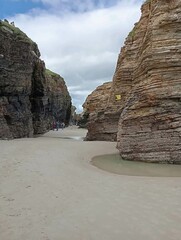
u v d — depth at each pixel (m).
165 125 20.31
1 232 8.91
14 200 11.71
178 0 21.47
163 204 11.11
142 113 21.39
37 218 9.95
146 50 22.31
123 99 37.28
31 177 15.27
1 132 35.25
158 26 21.59
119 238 8.51
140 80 23.31
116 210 10.62
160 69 21.14
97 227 9.23
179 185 13.94
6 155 21.23
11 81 38.69
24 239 8.47
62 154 23.47
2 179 14.71
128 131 22.02
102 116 39.66
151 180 15.23
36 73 47.66
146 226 9.21
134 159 21.58
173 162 19.97
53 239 8.48
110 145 30.94
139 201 11.55
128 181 15.02
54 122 76.12
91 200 11.80
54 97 83.75
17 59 39.50
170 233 8.71
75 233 8.85
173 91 20.45
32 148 25.56
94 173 17.08
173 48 20.98
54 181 14.68
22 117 40.84
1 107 36.56
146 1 35.16
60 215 10.22
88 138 41.34
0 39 36.78
